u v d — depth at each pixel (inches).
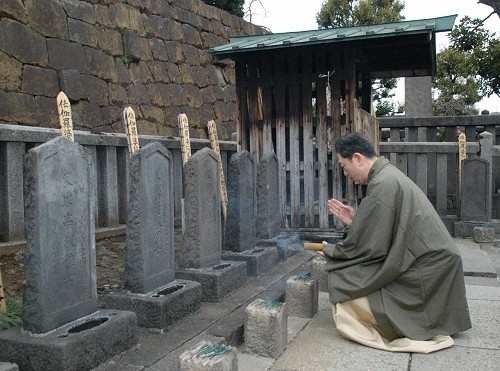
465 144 320.5
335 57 272.1
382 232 140.9
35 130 264.4
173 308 152.6
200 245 186.7
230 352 111.8
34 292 122.5
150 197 162.2
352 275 145.0
